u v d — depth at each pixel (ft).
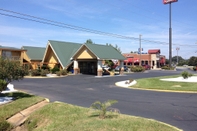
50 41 122.11
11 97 38.47
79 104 33.78
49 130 21.98
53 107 29.84
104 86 60.29
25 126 25.95
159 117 25.53
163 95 42.80
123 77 94.89
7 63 36.17
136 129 19.15
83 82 71.61
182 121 23.82
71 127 20.88
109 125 20.04
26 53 132.46
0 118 26.76
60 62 114.73
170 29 180.96
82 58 108.17
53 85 61.72
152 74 118.52
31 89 52.26
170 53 183.21
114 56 108.58
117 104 33.60
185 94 43.80
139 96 41.81
